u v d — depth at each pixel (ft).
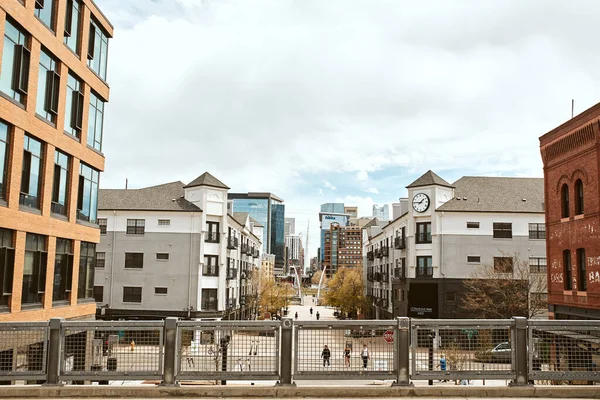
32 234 68.33
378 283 232.32
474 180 163.63
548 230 86.12
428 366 30.53
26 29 64.85
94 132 88.69
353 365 29.84
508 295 131.75
